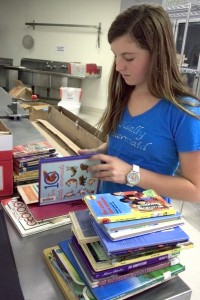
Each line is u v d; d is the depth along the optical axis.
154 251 0.66
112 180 0.90
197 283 1.83
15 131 1.62
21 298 0.67
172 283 0.72
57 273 0.73
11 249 0.82
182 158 0.87
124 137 1.03
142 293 0.68
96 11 5.51
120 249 0.61
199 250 2.12
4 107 2.12
